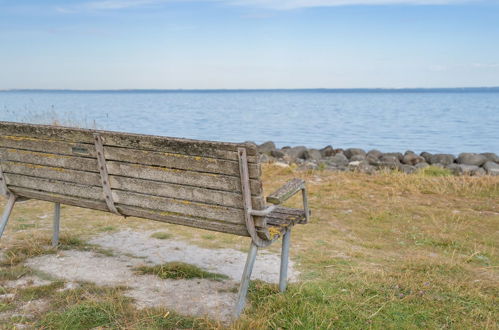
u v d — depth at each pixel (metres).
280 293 3.57
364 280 3.88
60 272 3.96
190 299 3.51
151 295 3.55
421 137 39.91
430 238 5.46
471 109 105.69
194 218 3.26
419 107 120.00
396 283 3.82
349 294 3.59
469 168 15.69
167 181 3.23
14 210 6.26
